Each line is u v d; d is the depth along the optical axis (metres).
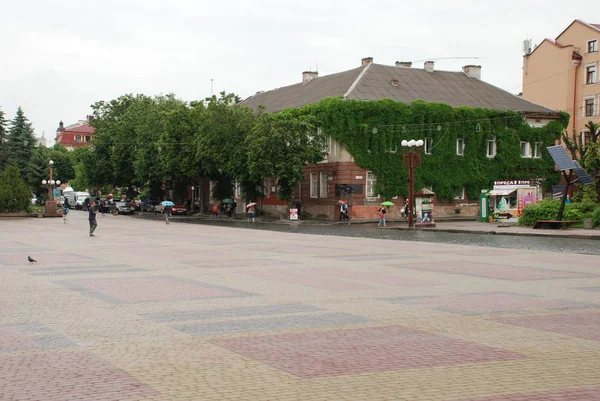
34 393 6.88
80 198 98.38
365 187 57.69
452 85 65.12
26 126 90.44
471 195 62.25
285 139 55.28
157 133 75.25
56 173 121.81
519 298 13.33
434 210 60.69
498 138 63.28
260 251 25.75
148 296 13.88
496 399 6.62
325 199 60.06
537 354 8.51
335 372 7.66
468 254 24.06
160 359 8.34
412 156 45.12
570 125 74.19
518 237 34.25
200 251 25.83
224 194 71.69
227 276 17.45
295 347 8.97
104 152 88.62
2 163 81.25
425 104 59.31
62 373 7.68
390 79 62.28
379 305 12.53
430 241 31.81
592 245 28.30
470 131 61.53
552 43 76.19
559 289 14.65
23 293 14.41
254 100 80.19
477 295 13.77
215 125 61.75
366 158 56.97
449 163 60.59
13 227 47.09
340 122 56.44
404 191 58.78
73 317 11.43
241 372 7.69
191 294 14.16
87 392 6.91
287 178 55.69
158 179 78.81
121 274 18.02
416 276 17.28
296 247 27.83
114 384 7.21
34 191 92.94
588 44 73.50
